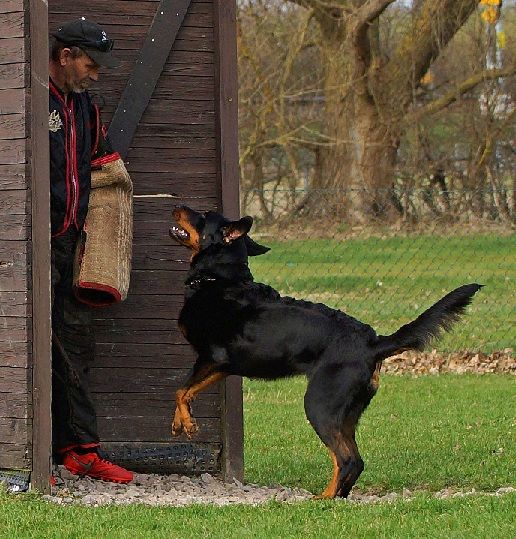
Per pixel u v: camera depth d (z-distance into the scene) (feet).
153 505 32.09
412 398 54.95
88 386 37.27
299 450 43.68
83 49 34.65
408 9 165.68
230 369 36.01
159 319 38.88
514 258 98.02
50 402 32.73
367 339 34.76
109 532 27.37
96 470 36.73
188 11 38.73
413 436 45.70
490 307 79.56
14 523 28.22
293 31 156.87
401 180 166.71
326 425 34.12
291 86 166.20
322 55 162.71
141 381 38.81
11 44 32.04
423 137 163.12
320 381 34.37
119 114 38.24
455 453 42.06
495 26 157.89
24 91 32.01
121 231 36.27
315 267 96.17
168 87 38.75
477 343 69.82
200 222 36.99
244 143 164.04
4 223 32.40
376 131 164.45
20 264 32.27
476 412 51.19
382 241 100.17
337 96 162.20
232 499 34.58
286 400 55.42
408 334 34.32
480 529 27.12
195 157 38.96
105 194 36.27
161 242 38.83
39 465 32.55
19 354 32.40
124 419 38.70
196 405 38.96
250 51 154.81
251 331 35.45
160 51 38.47
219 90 38.19
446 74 171.94
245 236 38.09
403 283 89.61
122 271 36.06
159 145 38.70
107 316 38.55
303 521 28.60
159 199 38.78
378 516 29.09
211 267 36.29
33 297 32.30
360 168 165.58
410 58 162.20
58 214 34.58
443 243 100.01
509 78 159.84
